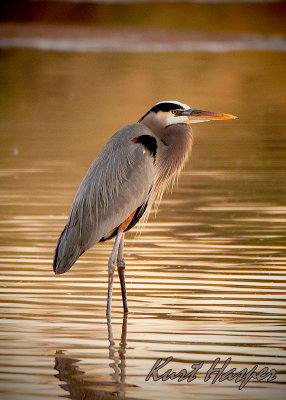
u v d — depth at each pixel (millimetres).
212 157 23406
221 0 82125
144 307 10680
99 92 38156
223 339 9398
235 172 21047
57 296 11148
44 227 15164
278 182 19625
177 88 39188
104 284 11742
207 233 14711
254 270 12266
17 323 10047
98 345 9273
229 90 38688
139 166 11141
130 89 38938
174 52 53969
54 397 7820
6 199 17719
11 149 24703
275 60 50406
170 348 9141
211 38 61250
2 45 56562
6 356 8914
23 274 12164
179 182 19828
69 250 10891
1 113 32625
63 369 8547
